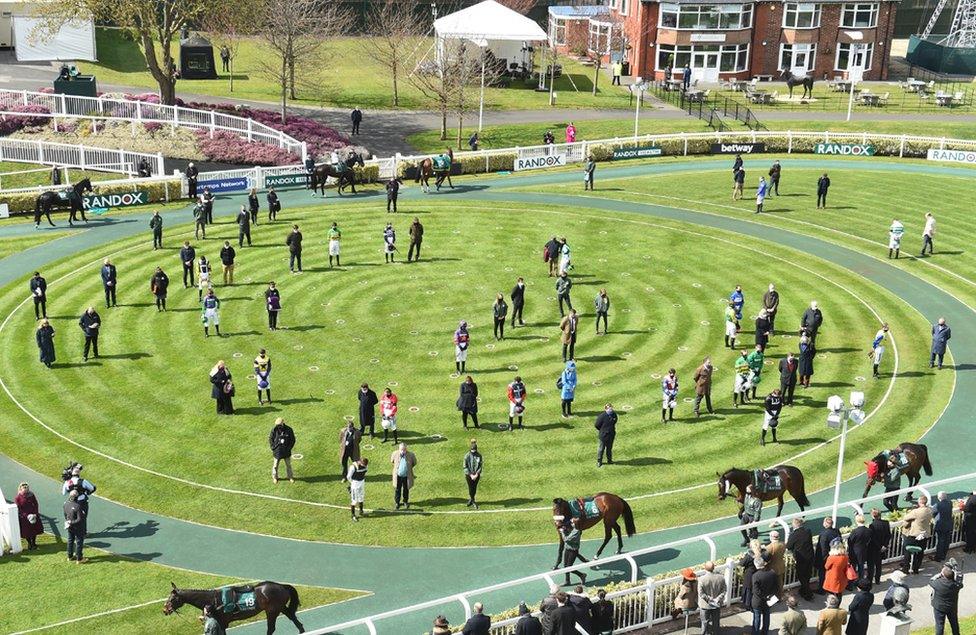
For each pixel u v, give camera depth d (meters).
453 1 108.31
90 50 90.31
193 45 89.06
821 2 91.44
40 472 31.61
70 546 27.12
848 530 26.72
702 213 57.84
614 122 78.69
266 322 42.12
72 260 48.97
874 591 25.25
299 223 54.97
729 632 23.58
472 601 25.73
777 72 93.50
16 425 34.19
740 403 36.12
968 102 86.06
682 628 23.95
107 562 27.20
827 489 30.78
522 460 32.28
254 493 30.52
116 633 24.20
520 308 41.78
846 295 45.94
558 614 21.50
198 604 23.06
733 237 53.56
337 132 74.69
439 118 80.12
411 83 83.00
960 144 69.94
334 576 26.73
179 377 37.53
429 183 64.38
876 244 52.62
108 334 40.94
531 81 90.31
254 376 37.66
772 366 38.94
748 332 41.78
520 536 28.50
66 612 24.95
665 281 47.22
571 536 25.48
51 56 89.19
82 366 38.31
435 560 27.45
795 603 23.05
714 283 47.06
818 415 35.34
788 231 54.62
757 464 32.12
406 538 28.41
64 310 43.22
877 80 94.50
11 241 51.78
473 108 80.44
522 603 21.94
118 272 47.44
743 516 27.27
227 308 43.47
